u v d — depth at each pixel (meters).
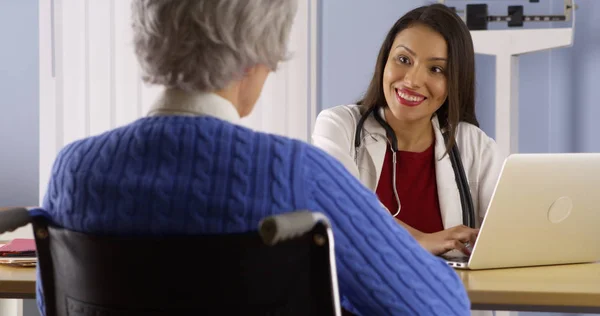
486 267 1.65
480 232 1.59
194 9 0.94
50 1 3.29
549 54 3.30
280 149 0.94
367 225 0.97
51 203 1.00
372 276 0.98
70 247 0.95
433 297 1.02
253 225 0.90
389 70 2.22
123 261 0.90
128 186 0.92
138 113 3.31
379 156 2.29
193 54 0.95
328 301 0.88
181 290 0.88
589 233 1.69
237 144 0.93
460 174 2.26
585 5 3.21
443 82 2.20
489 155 2.34
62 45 3.30
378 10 3.40
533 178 1.56
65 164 0.99
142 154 0.93
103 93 3.31
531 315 3.23
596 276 1.59
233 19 0.94
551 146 3.31
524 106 3.34
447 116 2.30
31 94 3.36
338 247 0.96
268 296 0.89
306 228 0.80
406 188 2.29
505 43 3.08
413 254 1.01
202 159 0.92
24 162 3.38
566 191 1.60
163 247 0.88
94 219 0.93
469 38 2.24
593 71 3.20
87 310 0.95
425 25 2.18
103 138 0.98
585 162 1.59
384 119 2.32
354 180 1.00
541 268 1.68
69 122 3.32
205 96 0.97
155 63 0.96
